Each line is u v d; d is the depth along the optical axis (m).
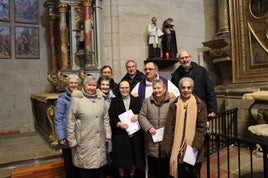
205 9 6.81
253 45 5.54
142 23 5.87
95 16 5.30
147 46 5.93
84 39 5.26
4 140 5.09
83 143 2.78
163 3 6.17
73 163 2.92
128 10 5.71
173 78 3.46
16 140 5.08
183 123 2.66
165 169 2.97
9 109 5.90
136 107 3.16
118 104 3.14
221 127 5.40
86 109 2.77
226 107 5.64
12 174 3.49
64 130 3.12
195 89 3.29
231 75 6.12
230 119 5.32
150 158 3.15
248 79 5.59
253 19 5.52
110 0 5.58
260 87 5.14
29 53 6.07
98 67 5.25
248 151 4.62
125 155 3.13
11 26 5.88
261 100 4.41
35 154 3.98
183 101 2.73
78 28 5.50
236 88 5.57
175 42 5.93
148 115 2.93
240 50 5.75
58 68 5.98
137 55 5.81
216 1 6.86
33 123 6.16
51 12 5.78
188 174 2.88
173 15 6.33
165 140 2.73
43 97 4.50
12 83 5.93
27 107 6.09
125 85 3.13
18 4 5.93
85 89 2.85
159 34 5.81
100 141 2.85
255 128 3.04
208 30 6.85
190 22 6.58
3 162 3.64
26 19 6.02
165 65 6.04
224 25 6.04
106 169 3.63
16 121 5.97
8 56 5.86
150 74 3.27
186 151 2.57
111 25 5.59
